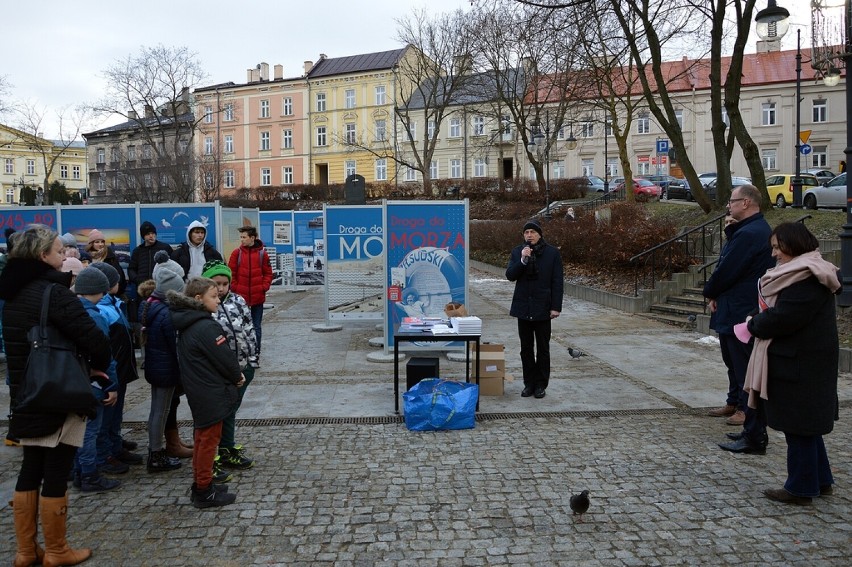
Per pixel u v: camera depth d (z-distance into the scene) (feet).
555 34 59.52
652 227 53.36
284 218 63.52
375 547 13.07
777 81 169.78
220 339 15.05
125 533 13.78
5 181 266.16
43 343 12.28
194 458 15.01
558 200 137.39
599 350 33.32
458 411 20.54
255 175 229.45
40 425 12.05
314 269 63.77
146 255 30.01
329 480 16.58
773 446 18.95
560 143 191.83
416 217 31.01
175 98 162.91
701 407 22.99
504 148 195.21
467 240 31.27
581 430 20.52
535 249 24.08
